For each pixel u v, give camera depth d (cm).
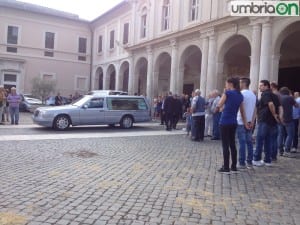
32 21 3700
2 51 3566
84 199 558
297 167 881
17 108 1761
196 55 2566
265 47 1644
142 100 1848
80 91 3978
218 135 1389
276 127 905
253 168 846
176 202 558
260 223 484
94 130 1645
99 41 3844
